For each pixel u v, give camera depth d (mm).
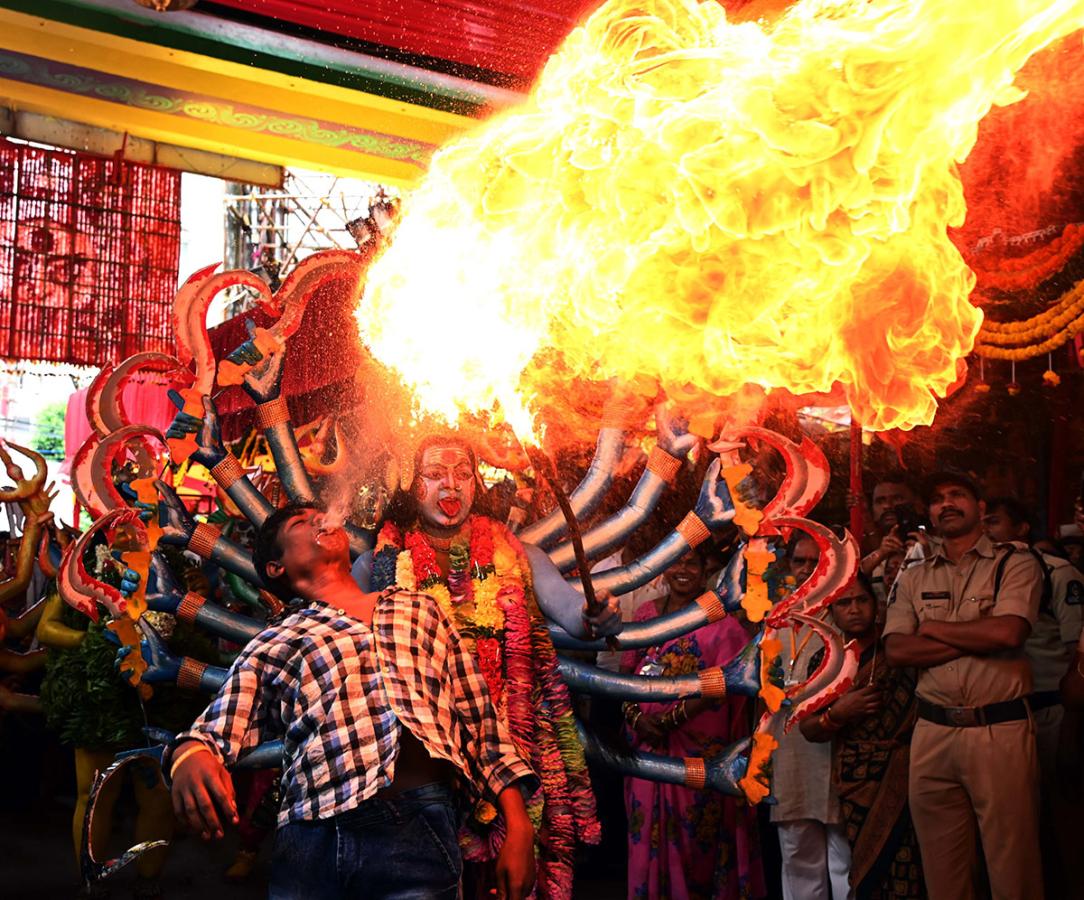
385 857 2408
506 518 3818
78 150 6527
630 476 5504
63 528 5680
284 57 5180
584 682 3736
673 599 4727
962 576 3885
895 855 3943
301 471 3768
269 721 2521
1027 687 3773
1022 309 5180
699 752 4410
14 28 4812
